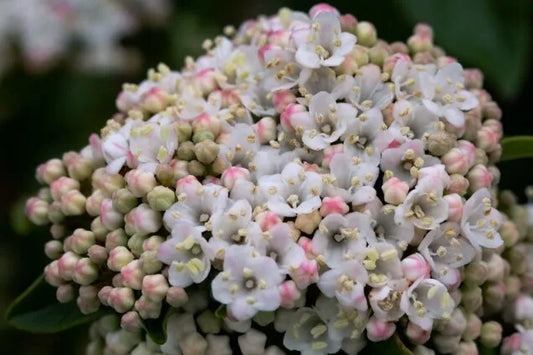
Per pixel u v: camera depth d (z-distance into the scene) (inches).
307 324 11.3
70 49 15.1
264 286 11.0
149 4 14.9
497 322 12.0
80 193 11.9
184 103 11.8
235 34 13.7
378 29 13.7
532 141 12.0
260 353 11.3
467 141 11.7
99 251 11.5
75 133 15.0
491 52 13.4
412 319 11.2
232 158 11.5
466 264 11.5
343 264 11.1
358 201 11.3
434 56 12.3
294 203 11.3
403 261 11.2
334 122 11.6
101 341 12.1
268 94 11.8
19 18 15.1
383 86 11.7
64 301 11.7
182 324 11.4
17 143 15.3
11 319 11.8
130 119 11.9
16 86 15.2
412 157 11.4
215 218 11.2
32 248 15.0
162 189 11.3
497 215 11.5
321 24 11.7
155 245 11.3
